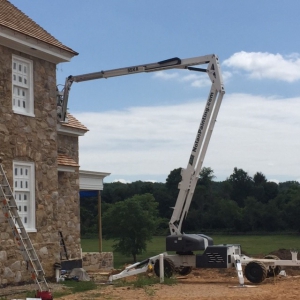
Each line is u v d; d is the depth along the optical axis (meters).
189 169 19.77
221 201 82.62
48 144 19.92
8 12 19.28
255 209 81.12
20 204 18.66
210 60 19.92
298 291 15.58
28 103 19.17
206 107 19.81
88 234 73.69
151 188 84.06
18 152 18.44
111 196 85.94
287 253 25.72
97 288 17.45
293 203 80.56
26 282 18.22
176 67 20.78
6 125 17.98
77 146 26.23
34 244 18.91
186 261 19.27
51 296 14.69
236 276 20.77
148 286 17.50
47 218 19.67
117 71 22.22
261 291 15.97
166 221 56.81
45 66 19.94
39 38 18.86
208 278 20.19
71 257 24.94
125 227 46.22
